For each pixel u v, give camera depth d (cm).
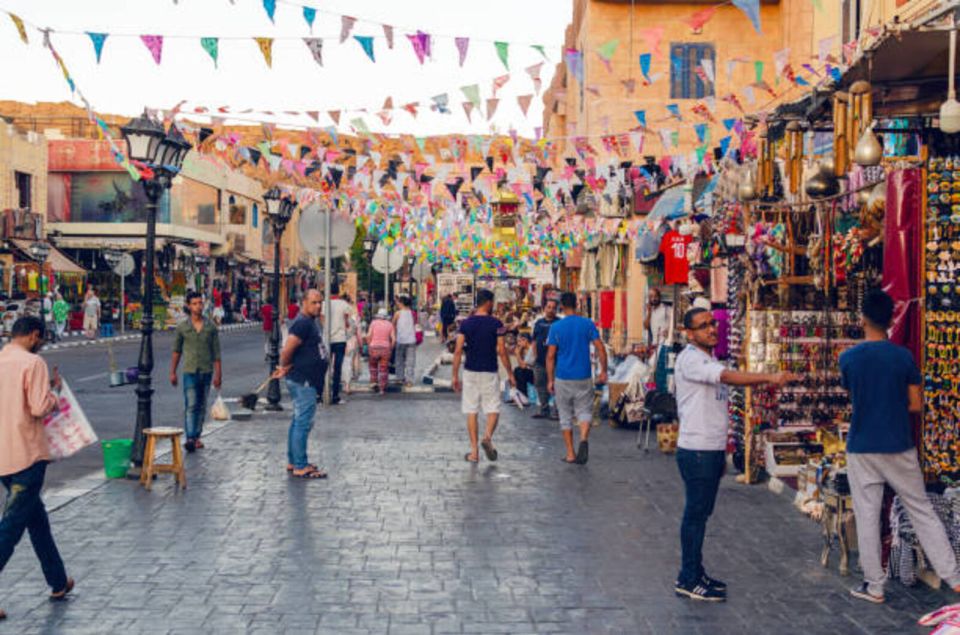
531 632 559
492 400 1152
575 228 2877
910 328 755
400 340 2033
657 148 2542
